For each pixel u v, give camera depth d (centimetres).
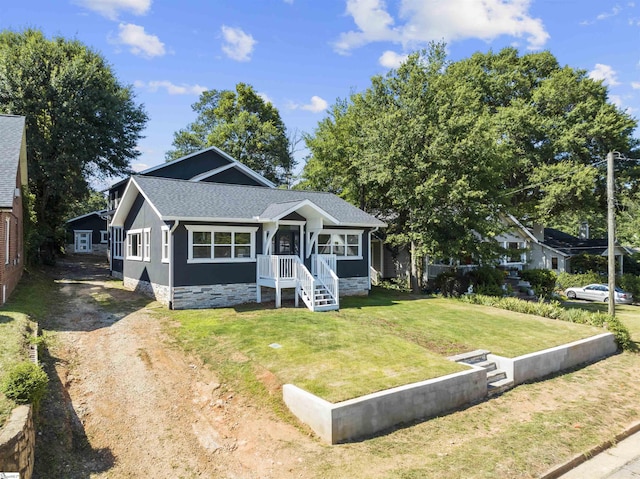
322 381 881
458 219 2150
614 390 1130
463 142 2097
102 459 685
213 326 1307
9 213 1388
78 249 4381
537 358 1188
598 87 3416
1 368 771
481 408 943
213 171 2962
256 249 1778
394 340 1233
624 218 4647
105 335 1210
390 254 3058
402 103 2298
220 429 788
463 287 2438
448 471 664
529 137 3416
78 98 2753
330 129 2975
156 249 1730
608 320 1609
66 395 850
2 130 1609
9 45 2922
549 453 759
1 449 524
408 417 841
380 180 2234
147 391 905
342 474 645
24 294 1569
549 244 3766
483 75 3750
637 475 728
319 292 1742
